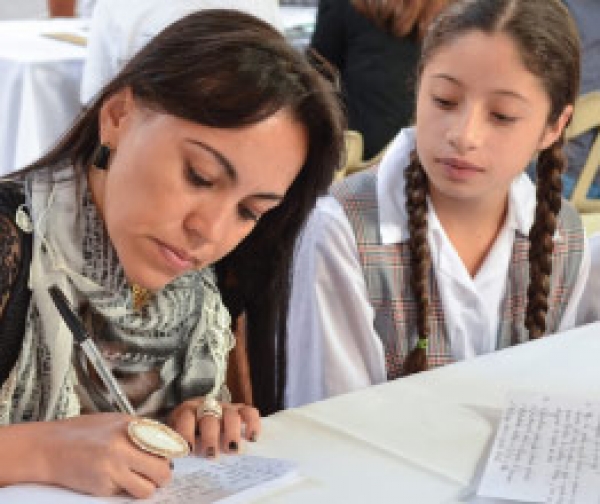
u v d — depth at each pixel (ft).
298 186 3.58
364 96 9.76
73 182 3.55
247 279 3.99
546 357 4.44
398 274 4.97
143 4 8.26
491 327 5.06
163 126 3.03
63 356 3.45
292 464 3.27
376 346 4.88
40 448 3.06
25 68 9.02
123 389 3.80
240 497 3.03
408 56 9.58
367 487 3.19
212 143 2.97
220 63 2.99
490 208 4.97
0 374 3.44
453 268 4.94
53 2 13.84
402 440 3.54
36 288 3.43
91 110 3.51
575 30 4.85
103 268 3.56
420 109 4.80
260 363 4.09
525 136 4.68
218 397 4.08
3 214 3.43
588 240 5.56
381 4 9.48
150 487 3.00
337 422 3.66
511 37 4.52
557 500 3.10
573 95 4.91
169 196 3.03
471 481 3.28
